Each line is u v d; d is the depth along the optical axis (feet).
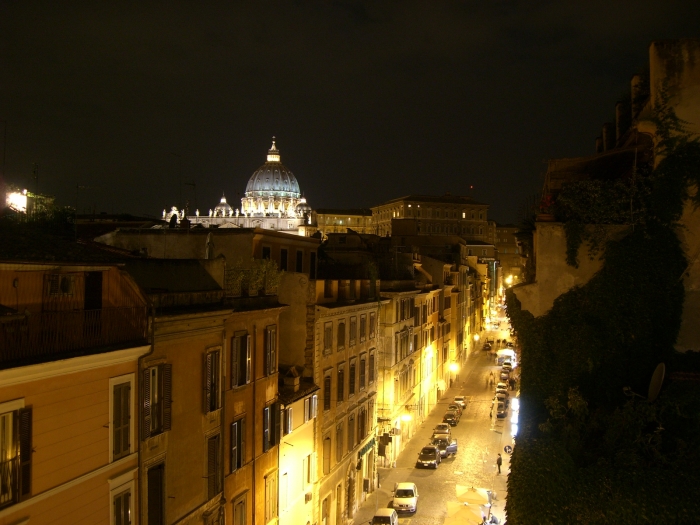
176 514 66.80
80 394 52.54
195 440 70.49
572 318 66.33
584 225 66.95
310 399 108.06
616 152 78.18
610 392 63.05
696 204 63.05
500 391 231.50
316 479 111.75
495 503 131.54
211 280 80.33
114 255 73.00
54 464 49.93
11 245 54.39
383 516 115.14
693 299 63.21
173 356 66.18
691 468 52.19
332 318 122.42
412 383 192.75
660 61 64.34
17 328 48.11
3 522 45.21
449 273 278.05
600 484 52.90
